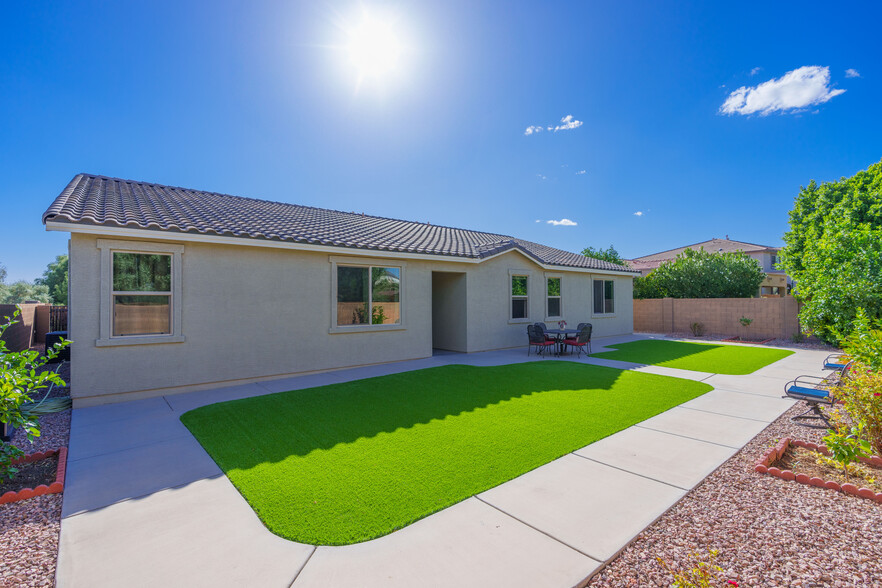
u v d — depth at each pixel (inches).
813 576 105.3
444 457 187.0
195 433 221.8
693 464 179.5
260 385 335.0
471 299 522.6
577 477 166.1
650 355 514.9
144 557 114.9
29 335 559.5
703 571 94.5
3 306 458.0
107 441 211.8
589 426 231.1
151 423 240.2
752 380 361.4
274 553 116.3
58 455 191.2
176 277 308.5
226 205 450.9
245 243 327.6
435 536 124.0
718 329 789.9
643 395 303.0
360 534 125.0
